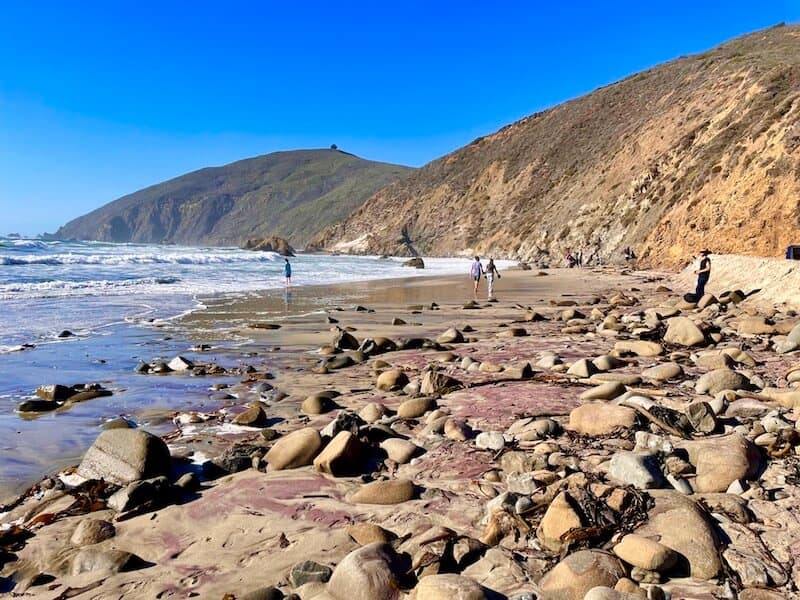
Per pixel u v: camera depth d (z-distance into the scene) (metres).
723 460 3.81
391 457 4.82
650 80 67.44
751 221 25.81
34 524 3.96
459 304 18.77
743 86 39.84
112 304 16.98
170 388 7.72
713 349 9.02
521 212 68.25
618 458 4.00
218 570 3.33
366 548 3.13
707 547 3.00
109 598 3.09
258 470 4.73
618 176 50.62
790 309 13.01
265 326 13.06
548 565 3.10
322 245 107.75
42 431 6.02
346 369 8.84
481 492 4.05
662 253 33.34
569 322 13.41
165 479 4.34
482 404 6.26
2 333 11.82
